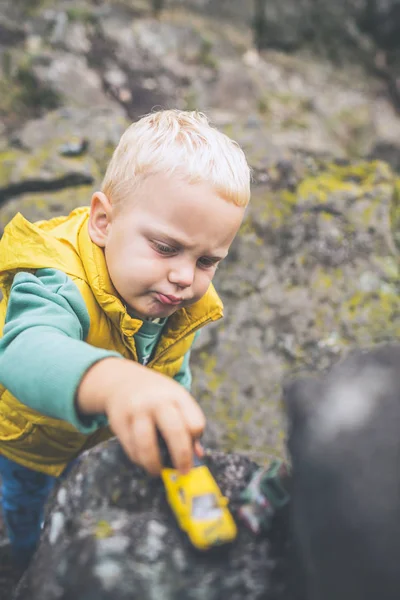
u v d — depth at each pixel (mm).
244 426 2164
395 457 661
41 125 2783
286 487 866
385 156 3828
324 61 4332
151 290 1180
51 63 3266
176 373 1523
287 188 2688
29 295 1161
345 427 688
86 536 847
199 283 1204
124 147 1229
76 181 2604
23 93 3178
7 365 956
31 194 2559
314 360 2334
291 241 2572
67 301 1181
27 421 1321
